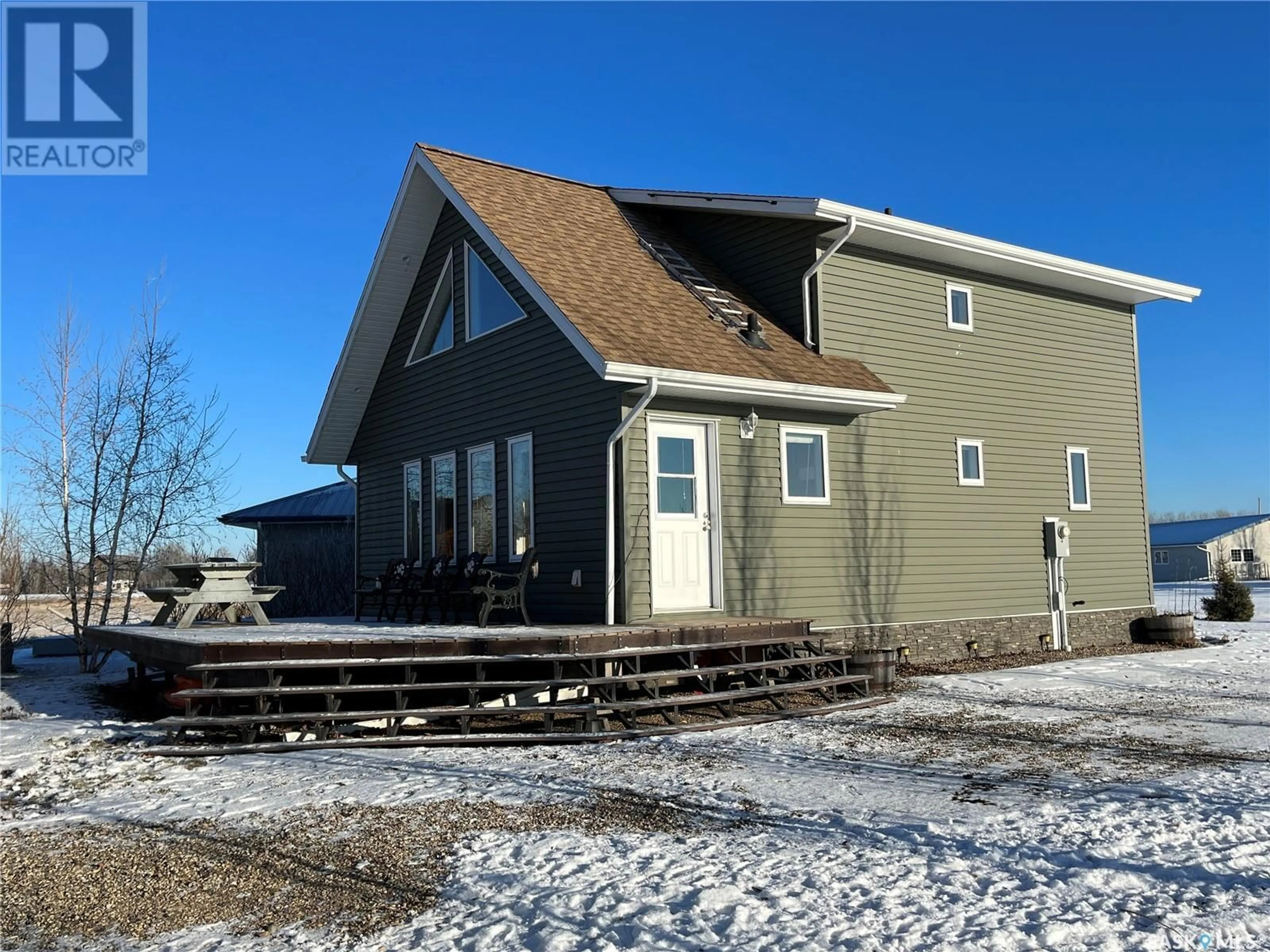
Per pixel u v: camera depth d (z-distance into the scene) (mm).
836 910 5062
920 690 12984
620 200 16719
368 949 4750
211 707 9867
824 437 14180
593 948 4652
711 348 12750
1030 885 5410
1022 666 15383
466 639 10102
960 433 16078
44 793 7977
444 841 6371
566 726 10453
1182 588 50625
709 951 4586
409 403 16766
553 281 12688
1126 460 18938
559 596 12688
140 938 4984
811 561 13797
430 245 16219
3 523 19750
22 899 5555
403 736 9766
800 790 7621
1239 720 10719
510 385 13984
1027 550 16906
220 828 6789
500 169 15727
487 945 4746
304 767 8625
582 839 6359
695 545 12656
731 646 11391
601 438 12141
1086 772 8195
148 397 19641
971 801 7219
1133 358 19266
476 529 14648
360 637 10336
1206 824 6504
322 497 27422
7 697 13383
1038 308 17609
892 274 15438
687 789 7656
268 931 5016
